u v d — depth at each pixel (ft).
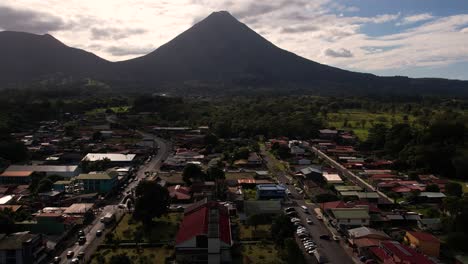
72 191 312.91
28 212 258.78
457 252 205.67
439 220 241.14
